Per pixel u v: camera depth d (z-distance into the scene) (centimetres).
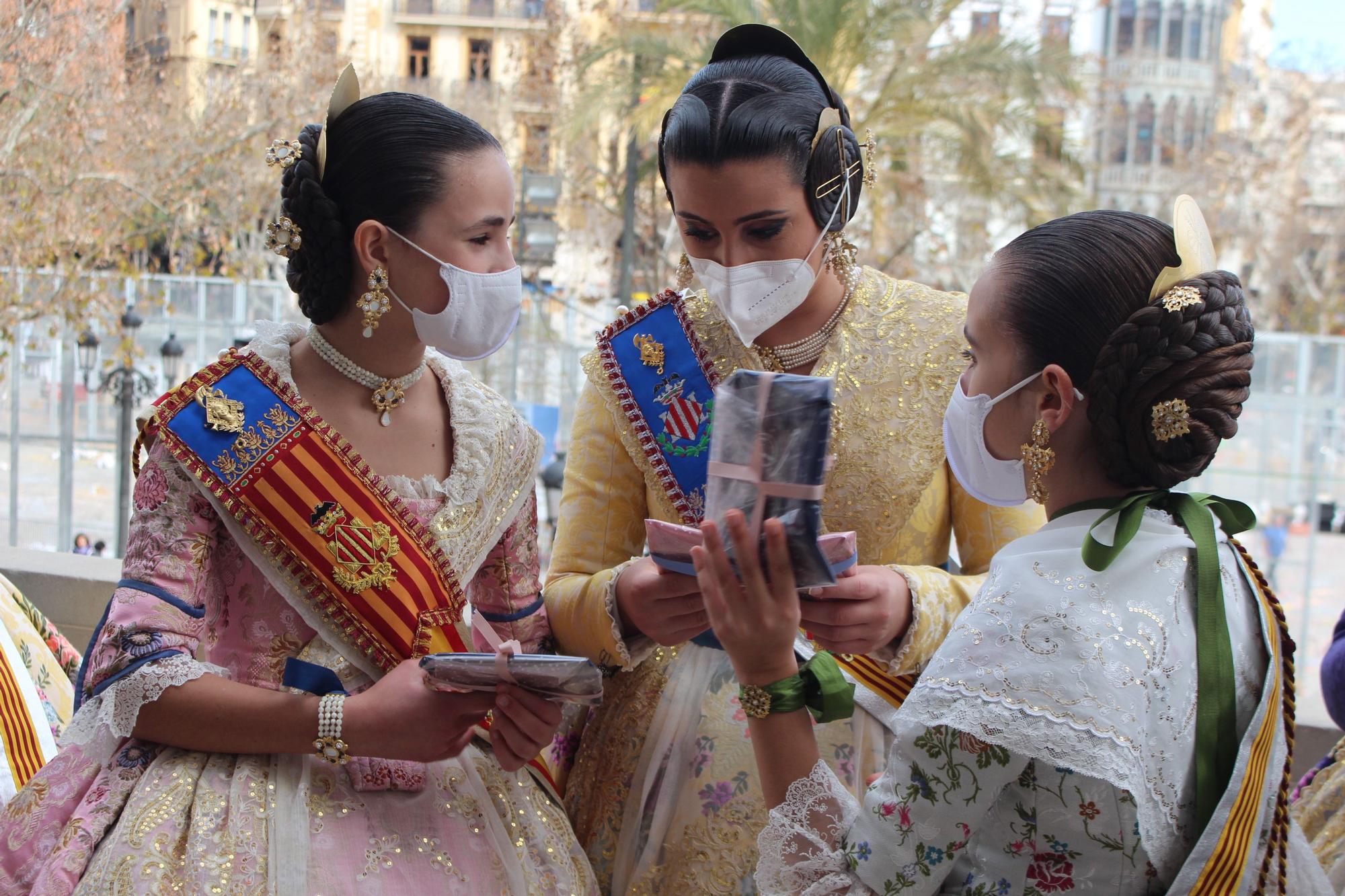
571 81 1841
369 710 173
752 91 189
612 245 2020
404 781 183
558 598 209
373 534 184
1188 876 136
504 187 187
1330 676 217
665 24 1439
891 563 208
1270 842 144
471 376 209
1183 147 2878
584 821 218
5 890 176
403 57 2797
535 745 182
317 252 183
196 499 181
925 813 143
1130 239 147
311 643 186
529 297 1747
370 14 2773
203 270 1716
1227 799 137
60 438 1477
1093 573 142
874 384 204
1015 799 141
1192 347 138
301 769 179
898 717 147
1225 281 144
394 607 185
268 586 184
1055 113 1511
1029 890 141
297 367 192
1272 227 2753
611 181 1914
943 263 1750
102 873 162
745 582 151
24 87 1086
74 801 182
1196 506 150
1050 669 136
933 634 189
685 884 201
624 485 215
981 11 1677
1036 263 149
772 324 198
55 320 1355
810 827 158
